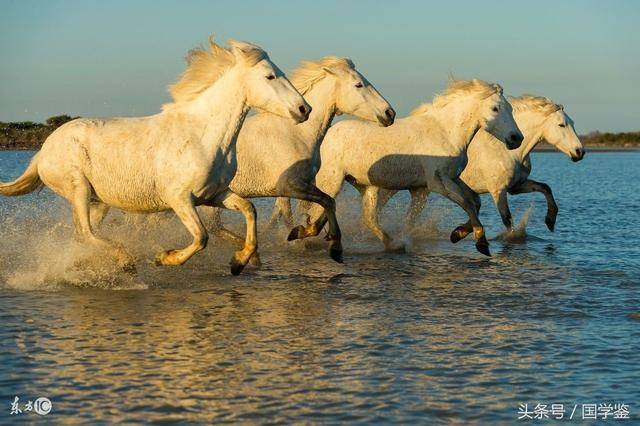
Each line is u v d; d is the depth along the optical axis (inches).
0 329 394.9
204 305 453.1
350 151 658.2
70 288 486.9
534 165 3181.6
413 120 667.4
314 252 660.7
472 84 652.7
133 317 422.3
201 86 484.1
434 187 656.4
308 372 343.6
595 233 849.5
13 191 520.4
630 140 6820.9
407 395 321.1
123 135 482.9
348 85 577.3
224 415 297.0
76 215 495.8
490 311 456.8
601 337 405.4
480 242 646.5
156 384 325.4
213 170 478.9
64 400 307.9
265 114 580.1
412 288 518.3
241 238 562.9
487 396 322.7
